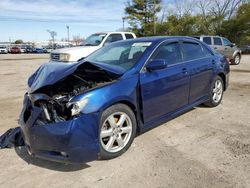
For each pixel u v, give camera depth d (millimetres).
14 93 8414
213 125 4766
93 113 3246
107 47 4988
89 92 3330
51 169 3379
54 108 3285
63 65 3930
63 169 3367
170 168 3297
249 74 11656
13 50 53875
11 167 3447
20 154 3807
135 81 3812
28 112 3625
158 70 4191
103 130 3459
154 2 40875
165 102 4320
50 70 3834
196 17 41219
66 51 10016
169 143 4031
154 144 4004
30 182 3102
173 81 4414
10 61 25891
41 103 3396
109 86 3514
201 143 4000
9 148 4012
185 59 4855
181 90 4645
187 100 4875
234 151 3693
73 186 2998
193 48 5215
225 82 6168
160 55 4336
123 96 3586
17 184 3068
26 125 3340
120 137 3650
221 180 2998
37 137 3215
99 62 4172
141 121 3986
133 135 3822
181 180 3027
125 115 3682
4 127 5016
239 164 3334
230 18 39500
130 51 4414
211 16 41219
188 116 5289
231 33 37656
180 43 4898
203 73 5230
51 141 3123
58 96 3457
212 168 3264
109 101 3410
